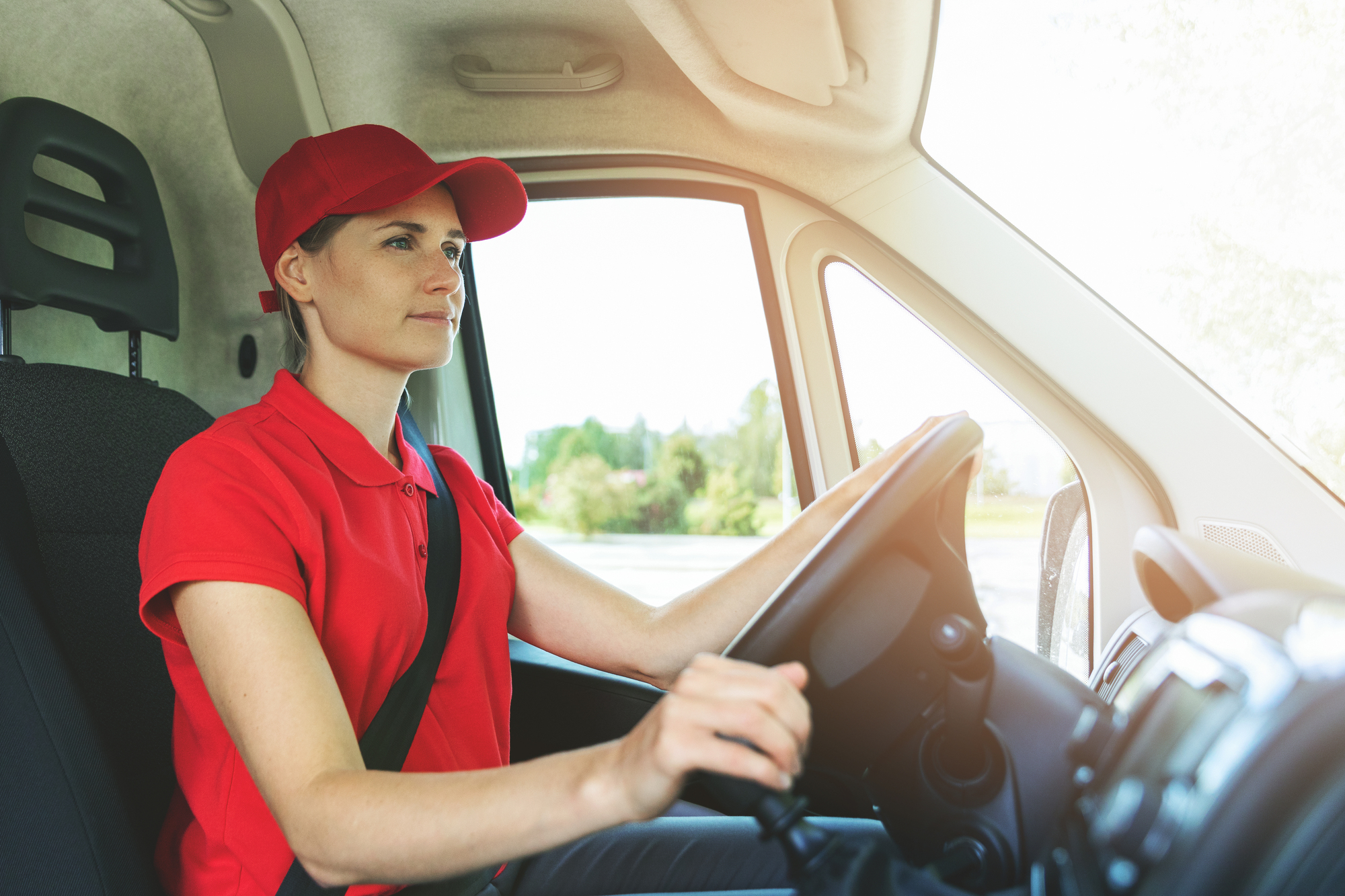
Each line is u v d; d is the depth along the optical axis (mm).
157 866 945
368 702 914
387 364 1025
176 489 831
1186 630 642
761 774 536
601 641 1131
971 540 1783
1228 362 1687
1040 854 662
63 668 897
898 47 1547
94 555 1143
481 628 1073
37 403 1160
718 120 1969
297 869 826
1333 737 454
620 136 2059
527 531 1255
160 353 1884
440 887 942
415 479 1057
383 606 906
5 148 1236
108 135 1406
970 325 1881
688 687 565
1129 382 1753
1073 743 667
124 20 1667
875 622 787
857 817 1270
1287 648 523
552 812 598
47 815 856
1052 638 1785
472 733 1023
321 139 1034
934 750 773
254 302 2031
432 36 1876
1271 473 1659
